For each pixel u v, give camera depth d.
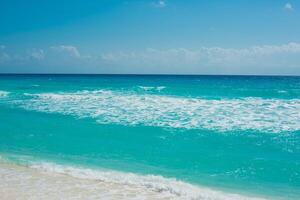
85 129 17.03
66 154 12.56
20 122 19.23
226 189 8.93
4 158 11.81
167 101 26.19
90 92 36.59
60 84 56.59
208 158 11.91
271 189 8.96
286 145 13.34
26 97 32.06
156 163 11.38
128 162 11.51
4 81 68.69
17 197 7.54
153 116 19.98
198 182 9.51
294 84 54.59
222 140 14.33
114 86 50.38
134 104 24.95
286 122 17.50
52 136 15.63
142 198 7.70
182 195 8.01
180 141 14.31
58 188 8.27
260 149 12.88
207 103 24.78
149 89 41.69
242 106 22.98
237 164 11.17
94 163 11.38
